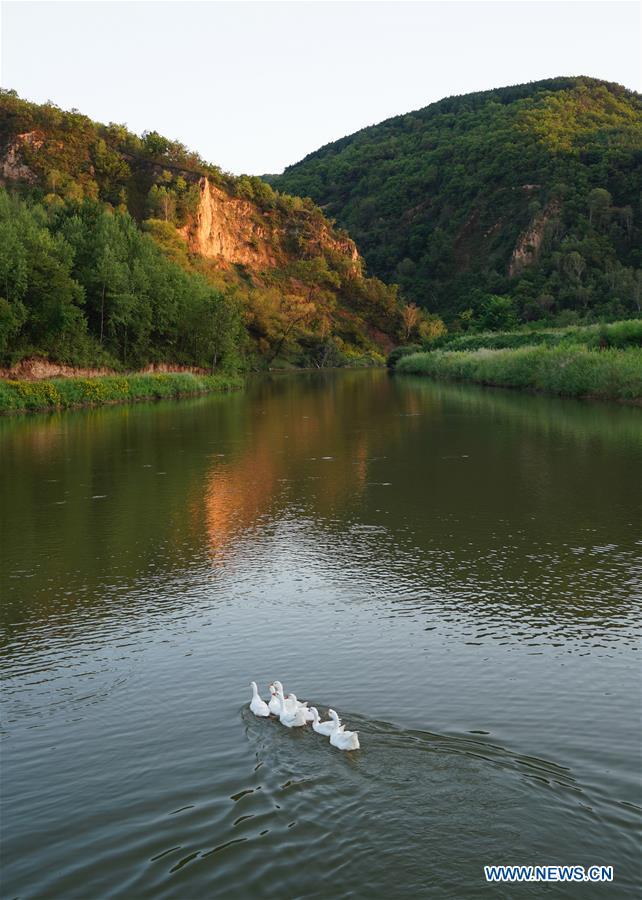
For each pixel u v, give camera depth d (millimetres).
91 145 168000
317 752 10266
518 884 7707
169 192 162000
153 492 27641
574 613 15461
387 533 21750
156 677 12969
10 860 8508
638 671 12812
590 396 62688
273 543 21016
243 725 11172
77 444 40094
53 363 70812
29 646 14398
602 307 162375
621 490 26359
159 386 73938
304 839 8531
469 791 9242
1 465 33625
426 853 8195
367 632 14703
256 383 99938
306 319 164750
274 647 14102
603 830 8461
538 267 198625
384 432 43750
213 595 16984
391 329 195000
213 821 8945
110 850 8586
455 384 87062
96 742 10906
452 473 30375
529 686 12281
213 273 158625
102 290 77625
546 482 28078
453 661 13297
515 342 101062
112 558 19828
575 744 10375
